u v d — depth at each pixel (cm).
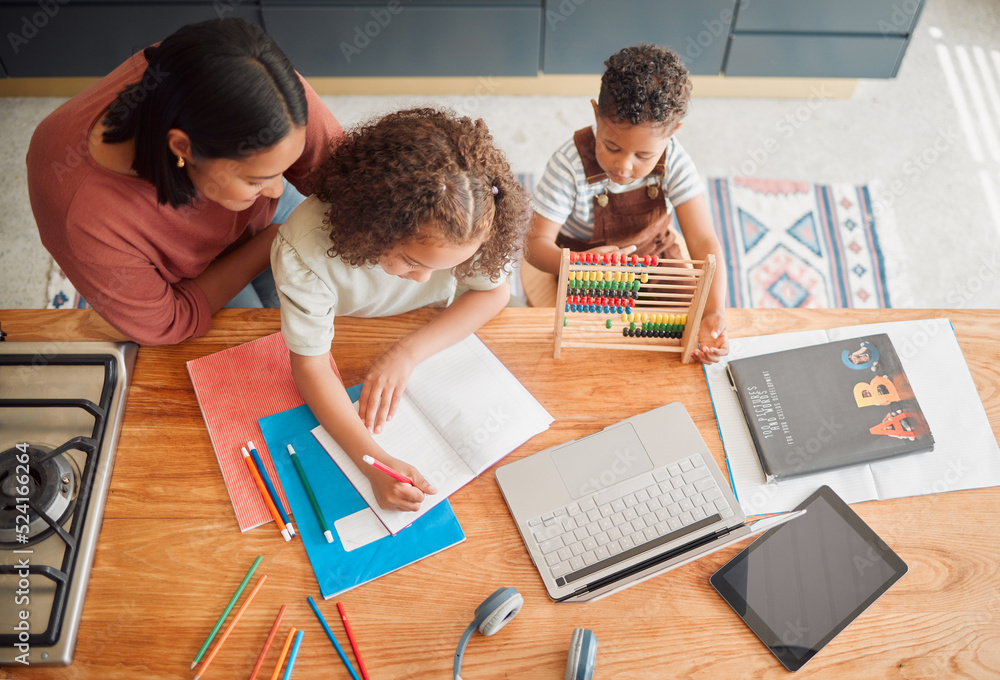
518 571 103
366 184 96
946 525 107
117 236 112
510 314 130
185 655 97
